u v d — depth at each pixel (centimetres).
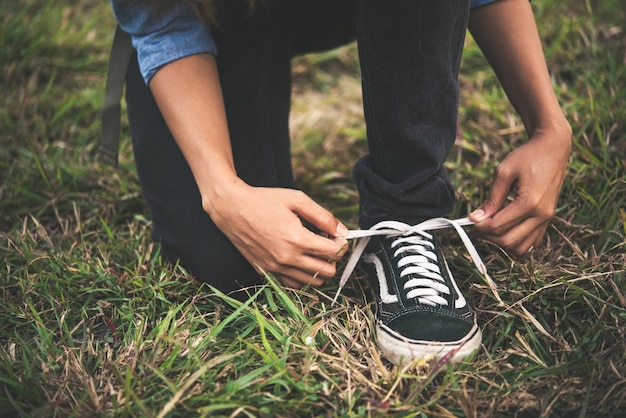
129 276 125
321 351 105
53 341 115
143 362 102
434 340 101
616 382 97
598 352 104
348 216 150
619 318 107
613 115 158
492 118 174
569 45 195
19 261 132
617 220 127
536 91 116
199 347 104
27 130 175
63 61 203
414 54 97
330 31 136
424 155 105
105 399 97
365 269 121
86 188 159
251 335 112
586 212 133
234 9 125
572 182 141
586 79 176
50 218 150
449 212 115
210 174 107
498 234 115
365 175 113
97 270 124
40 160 161
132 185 159
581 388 99
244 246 109
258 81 125
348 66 215
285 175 129
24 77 198
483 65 198
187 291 121
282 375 99
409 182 107
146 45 112
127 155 171
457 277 125
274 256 105
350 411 95
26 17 218
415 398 96
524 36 116
